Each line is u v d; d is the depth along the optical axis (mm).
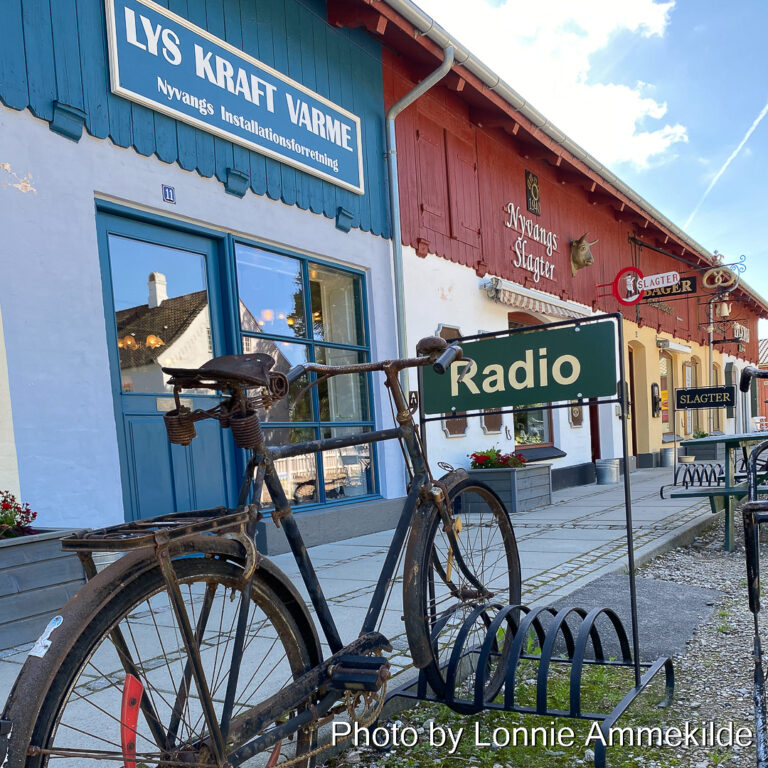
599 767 2064
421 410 2889
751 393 28422
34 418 4047
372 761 2312
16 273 4008
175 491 5047
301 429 6379
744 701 2703
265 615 1861
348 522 6621
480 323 9516
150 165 4945
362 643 2066
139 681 1425
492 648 2779
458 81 8195
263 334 6047
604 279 14102
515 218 10586
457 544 2611
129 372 4832
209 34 5418
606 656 3230
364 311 7352
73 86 4410
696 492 5973
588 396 2529
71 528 3799
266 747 1681
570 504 9242
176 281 5297
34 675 1200
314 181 6605
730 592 4523
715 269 17062
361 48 7371
